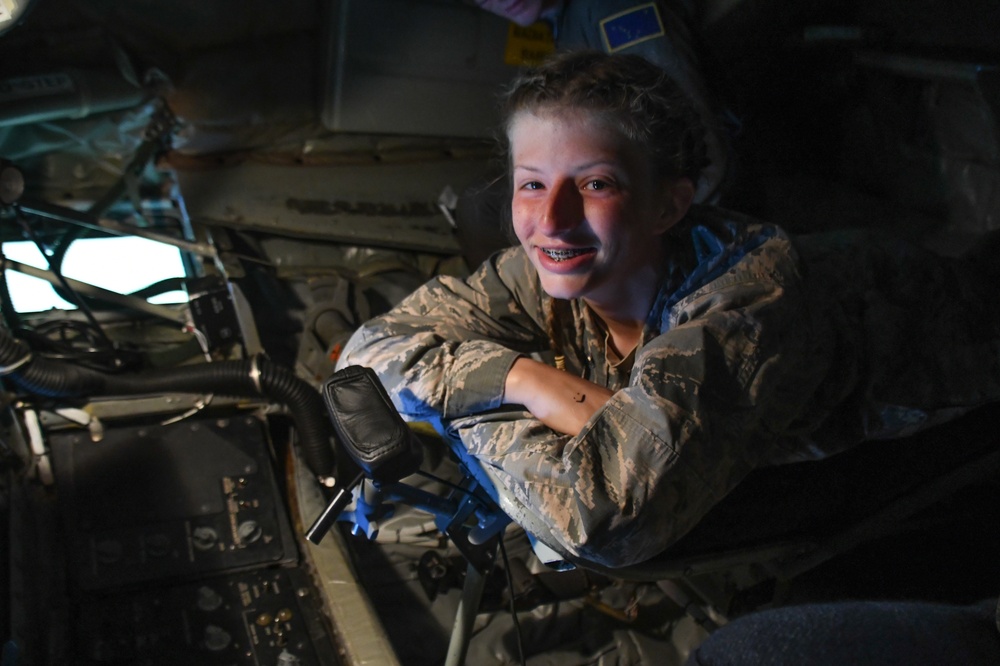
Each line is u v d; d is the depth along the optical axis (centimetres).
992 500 190
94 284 289
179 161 305
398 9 297
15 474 240
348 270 315
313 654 212
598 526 131
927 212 293
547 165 139
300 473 262
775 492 159
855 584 188
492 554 179
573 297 147
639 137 137
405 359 162
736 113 280
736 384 137
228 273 295
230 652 212
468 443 152
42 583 217
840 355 154
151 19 281
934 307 165
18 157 286
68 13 272
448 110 321
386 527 252
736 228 152
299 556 240
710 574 229
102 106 281
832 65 316
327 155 320
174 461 255
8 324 272
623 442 134
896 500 167
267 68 302
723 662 83
